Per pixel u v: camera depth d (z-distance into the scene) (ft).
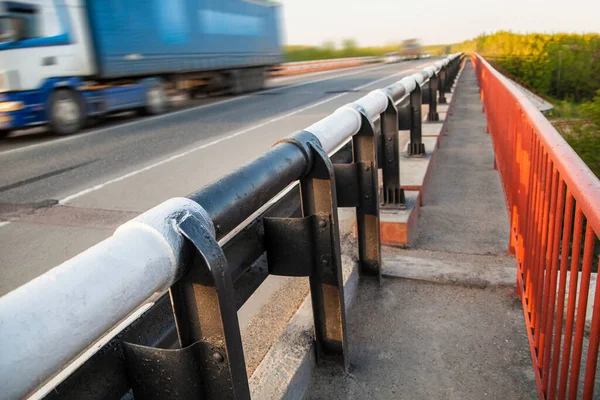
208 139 30.60
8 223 16.16
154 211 3.55
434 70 27.53
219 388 3.92
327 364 7.51
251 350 8.01
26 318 2.44
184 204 3.79
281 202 6.82
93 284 2.81
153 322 4.10
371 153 9.09
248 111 44.75
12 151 29.78
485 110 37.01
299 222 6.21
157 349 3.66
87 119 38.86
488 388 7.14
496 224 14.58
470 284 10.03
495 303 9.39
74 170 23.75
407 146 19.38
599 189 4.52
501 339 8.27
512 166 12.50
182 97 53.57
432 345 8.17
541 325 6.82
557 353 5.85
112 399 3.60
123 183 20.70
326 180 6.31
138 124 39.65
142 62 42.86
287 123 35.60
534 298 7.63
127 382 3.81
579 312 4.90
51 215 16.80
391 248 12.38
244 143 28.50
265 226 6.22
